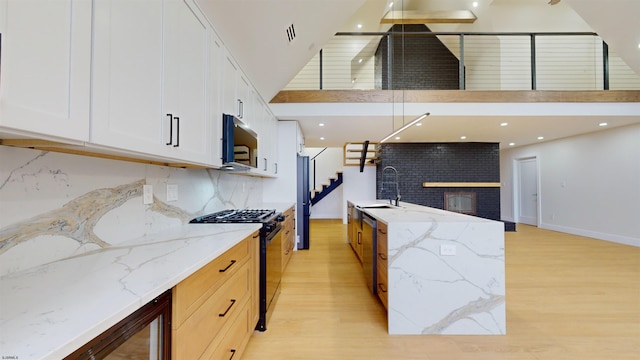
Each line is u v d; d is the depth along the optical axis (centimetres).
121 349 78
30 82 70
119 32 102
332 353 188
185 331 103
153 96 124
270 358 182
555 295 279
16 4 67
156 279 91
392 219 229
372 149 812
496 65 605
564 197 630
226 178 297
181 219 204
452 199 693
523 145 749
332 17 305
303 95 422
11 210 96
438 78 729
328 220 841
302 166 484
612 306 254
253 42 246
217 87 199
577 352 188
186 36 155
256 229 196
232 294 154
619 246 489
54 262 110
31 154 102
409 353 188
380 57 723
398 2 597
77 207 121
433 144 699
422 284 214
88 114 88
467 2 536
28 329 60
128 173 151
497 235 213
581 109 420
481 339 204
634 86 539
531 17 527
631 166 498
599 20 335
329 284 313
